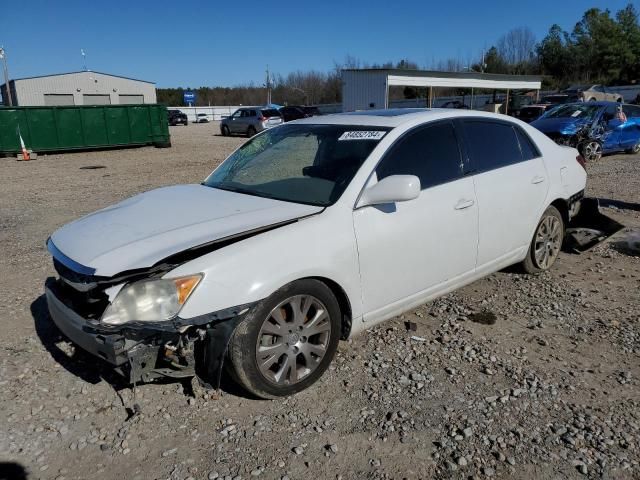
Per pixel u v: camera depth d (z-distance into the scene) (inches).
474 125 174.6
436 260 156.1
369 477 103.7
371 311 143.1
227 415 122.9
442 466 106.3
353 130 158.6
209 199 148.8
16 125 783.1
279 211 134.6
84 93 2345.0
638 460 107.2
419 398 128.4
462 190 161.8
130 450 112.0
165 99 3757.4
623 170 479.5
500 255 181.3
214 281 114.2
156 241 120.6
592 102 599.8
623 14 2448.3
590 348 152.4
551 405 125.2
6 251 257.6
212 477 103.9
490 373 138.9
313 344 132.4
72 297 125.9
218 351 114.9
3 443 114.4
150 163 687.7
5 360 148.1
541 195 192.9
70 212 358.0
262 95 3491.6
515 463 106.7
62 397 130.8
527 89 1531.7
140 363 110.6
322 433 116.3
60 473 105.8
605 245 247.8
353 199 137.7
